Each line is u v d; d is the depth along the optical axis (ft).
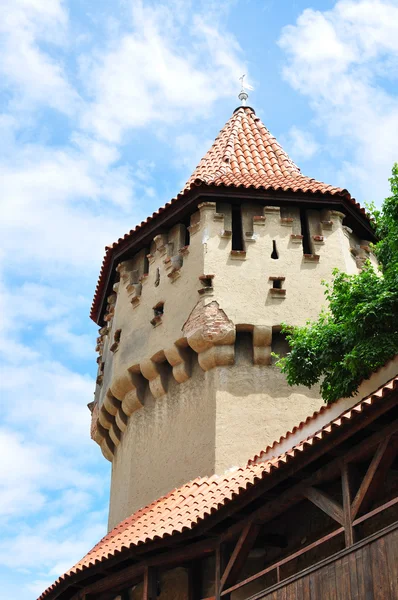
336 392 60.75
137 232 84.38
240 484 55.62
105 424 84.23
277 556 56.59
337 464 46.83
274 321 74.95
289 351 75.05
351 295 62.69
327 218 80.69
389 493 48.29
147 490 74.02
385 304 59.36
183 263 79.46
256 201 80.28
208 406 72.79
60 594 63.41
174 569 61.87
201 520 53.06
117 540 61.46
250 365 74.33
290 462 47.60
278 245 78.69
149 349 78.13
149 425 77.41
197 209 80.79
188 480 70.79
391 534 40.22
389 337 58.95
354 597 41.45
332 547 51.26
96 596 63.21
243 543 51.83
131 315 82.43
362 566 41.47
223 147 95.71
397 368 54.80
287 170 90.02
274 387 73.31
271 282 76.89
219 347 74.13
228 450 69.97
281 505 50.26
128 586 61.77
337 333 63.21
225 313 74.74
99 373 88.89
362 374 58.23
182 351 76.07
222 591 52.31
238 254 77.61
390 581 39.50
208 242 78.23
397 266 62.13
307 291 76.74
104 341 90.12
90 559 60.75
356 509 44.24
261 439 70.74
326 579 43.55
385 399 42.37
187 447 72.64
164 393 77.51
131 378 79.00
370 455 45.55
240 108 103.81
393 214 65.05
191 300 76.69
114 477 82.74
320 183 84.23
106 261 87.61
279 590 46.98
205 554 55.67
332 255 78.89
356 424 44.27
